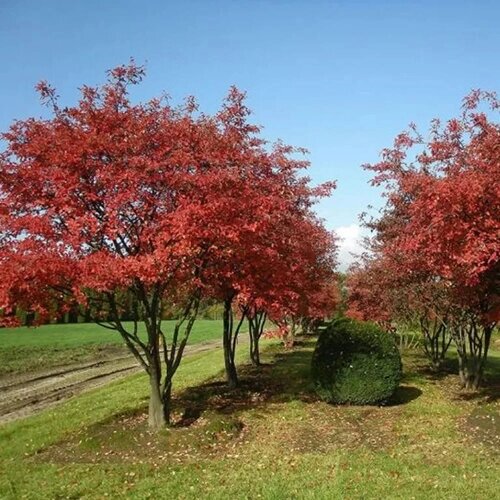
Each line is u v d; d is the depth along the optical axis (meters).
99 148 9.39
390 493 6.86
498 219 9.34
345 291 33.69
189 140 10.00
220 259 10.67
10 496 7.44
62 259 8.73
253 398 13.24
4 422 14.27
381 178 13.58
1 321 9.77
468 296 12.28
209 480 7.72
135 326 10.80
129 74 10.16
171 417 11.34
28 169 9.45
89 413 13.07
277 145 13.61
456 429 9.96
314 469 8.00
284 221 12.02
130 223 9.67
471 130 10.72
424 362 19.81
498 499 6.60
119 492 7.38
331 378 12.09
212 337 39.94
